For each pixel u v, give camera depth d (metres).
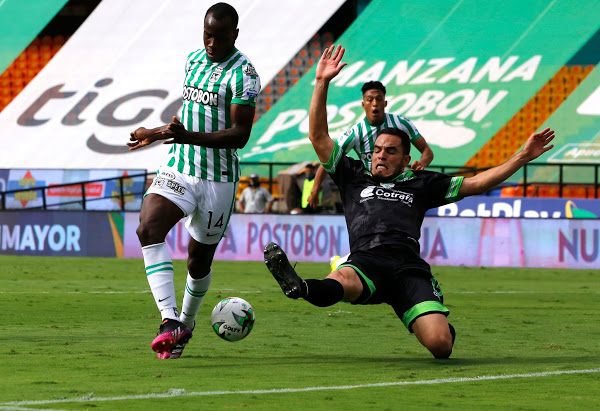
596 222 34.53
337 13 62.75
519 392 8.47
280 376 9.35
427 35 58.50
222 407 7.40
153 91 59.69
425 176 11.11
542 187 48.28
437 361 10.68
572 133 52.94
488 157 53.84
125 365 10.04
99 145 57.59
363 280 10.47
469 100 55.25
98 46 62.78
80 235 38.50
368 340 13.01
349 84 57.31
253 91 10.98
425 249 35.56
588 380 9.24
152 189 10.84
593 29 56.75
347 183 11.23
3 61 63.69
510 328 15.08
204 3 63.75
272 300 20.19
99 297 20.39
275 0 61.72
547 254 34.75
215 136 10.70
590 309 19.14
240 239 37.03
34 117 60.12
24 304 18.34
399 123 16.33
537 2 58.06
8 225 39.44
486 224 35.25
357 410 7.36
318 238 36.31
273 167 50.34
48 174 45.75
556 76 55.78
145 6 64.19
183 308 11.94
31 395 7.87
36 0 65.38
